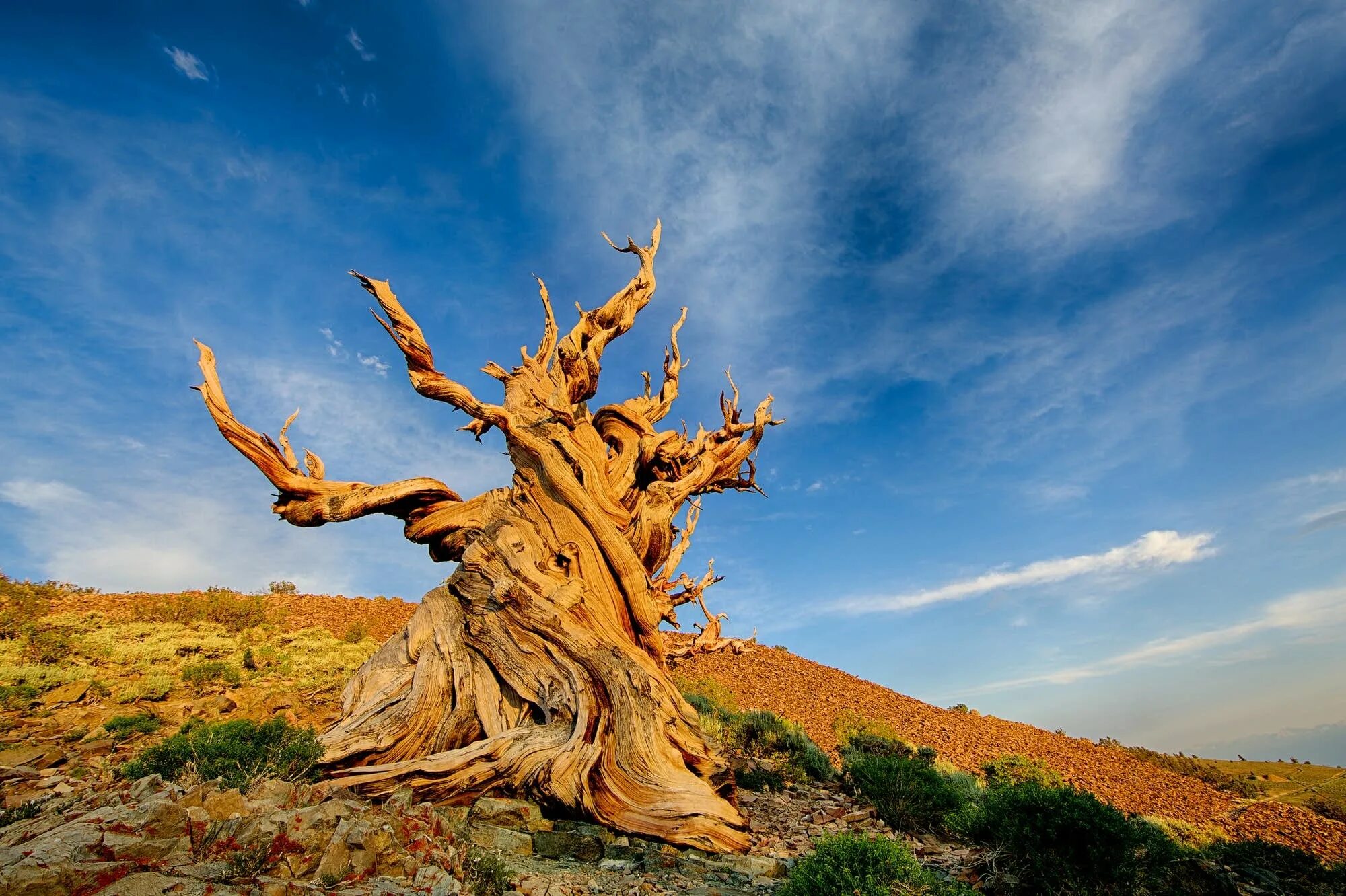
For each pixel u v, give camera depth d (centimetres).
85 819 425
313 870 459
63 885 344
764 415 1630
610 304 1598
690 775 975
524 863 734
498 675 1166
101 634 1934
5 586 2430
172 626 2170
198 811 464
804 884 568
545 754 991
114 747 1049
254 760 770
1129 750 2994
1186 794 2291
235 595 2773
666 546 1388
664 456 1527
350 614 2930
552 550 1273
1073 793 738
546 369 1517
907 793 1164
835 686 3325
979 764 2317
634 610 1250
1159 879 685
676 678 2777
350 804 596
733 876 782
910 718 2938
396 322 1341
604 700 1058
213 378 1237
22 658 1573
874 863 578
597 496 1311
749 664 3547
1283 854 995
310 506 1277
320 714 1435
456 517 1345
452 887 512
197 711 1326
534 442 1309
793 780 1518
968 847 949
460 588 1234
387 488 1320
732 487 1750
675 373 1752
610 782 954
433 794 941
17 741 1034
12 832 425
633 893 674
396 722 1073
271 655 1959
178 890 379
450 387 1357
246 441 1236
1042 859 691
